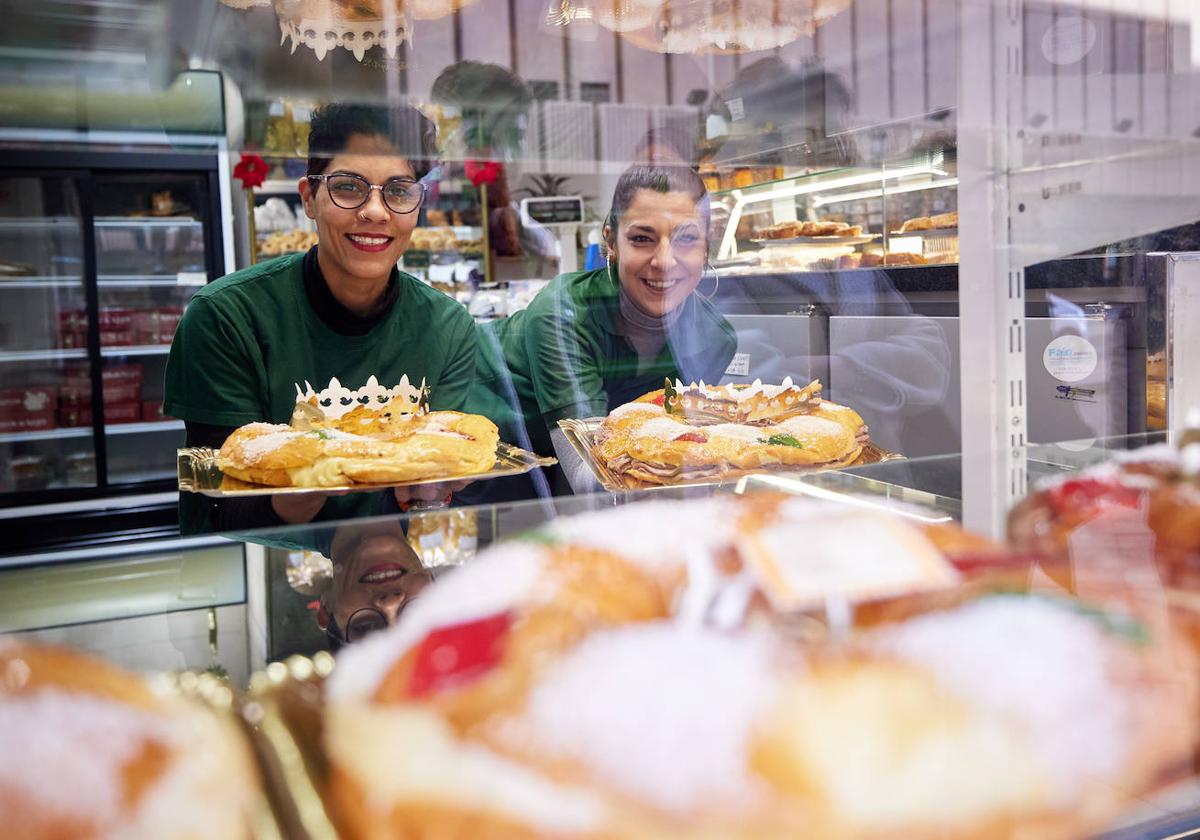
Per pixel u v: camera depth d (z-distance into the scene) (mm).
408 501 1176
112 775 382
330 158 1368
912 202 2225
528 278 1711
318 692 448
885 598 466
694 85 1425
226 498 1164
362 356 1516
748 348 1628
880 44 1252
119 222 4336
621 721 389
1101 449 773
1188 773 407
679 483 1153
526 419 1501
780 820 365
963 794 379
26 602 604
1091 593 479
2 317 4414
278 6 1162
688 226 1476
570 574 478
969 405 1075
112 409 4559
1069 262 1342
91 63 1149
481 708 405
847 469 827
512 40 1300
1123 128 1070
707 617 448
